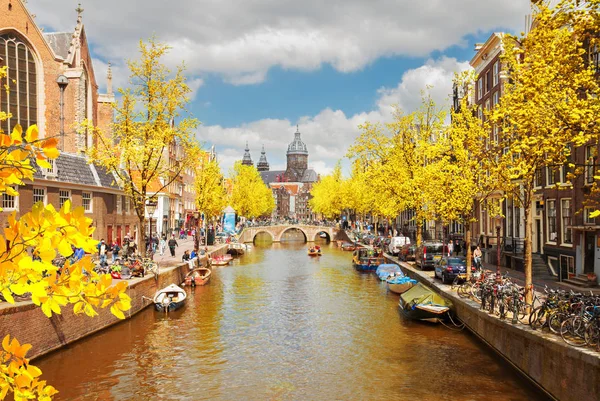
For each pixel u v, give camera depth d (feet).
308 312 89.97
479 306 71.05
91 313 11.18
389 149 129.08
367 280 130.62
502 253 115.24
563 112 41.32
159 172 100.94
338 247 264.11
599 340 41.01
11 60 140.46
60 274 11.87
